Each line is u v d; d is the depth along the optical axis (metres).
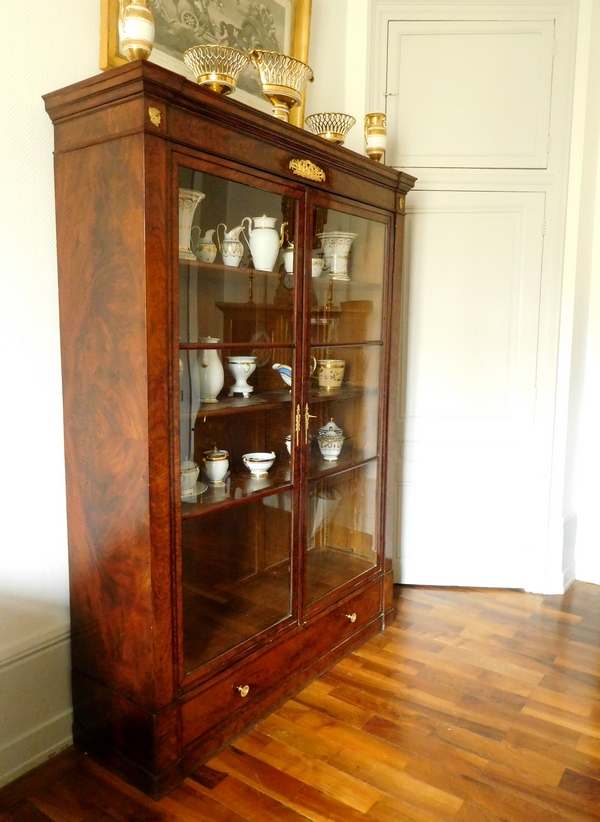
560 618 2.57
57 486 1.72
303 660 2.04
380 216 2.22
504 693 2.02
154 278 1.42
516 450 2.80
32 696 1.69
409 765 1.69
